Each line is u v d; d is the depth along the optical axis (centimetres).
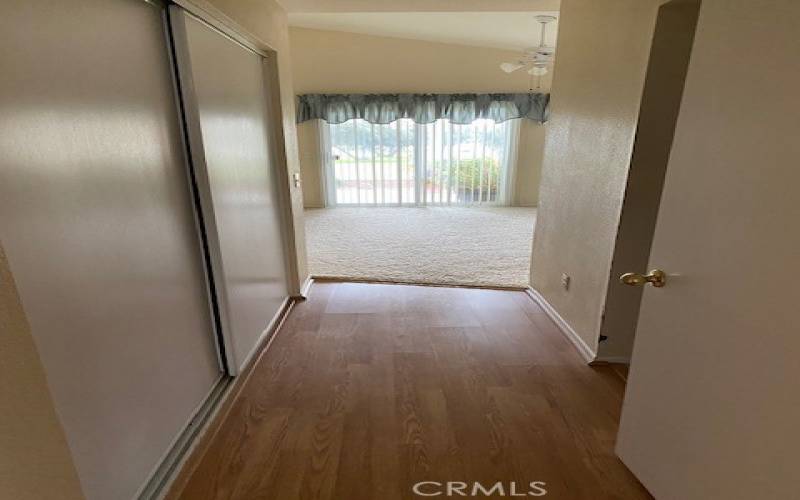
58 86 102
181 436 163
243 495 144
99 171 117
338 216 610
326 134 651
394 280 350
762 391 90
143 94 139
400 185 682
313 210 657
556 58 263
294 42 605
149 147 142
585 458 160
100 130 117
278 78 259
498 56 614
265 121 254
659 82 174
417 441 169
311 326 268
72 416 107
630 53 185
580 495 144
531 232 515
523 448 165
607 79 204
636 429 142
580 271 238
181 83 159
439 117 634
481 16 426
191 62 158
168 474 147
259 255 240
